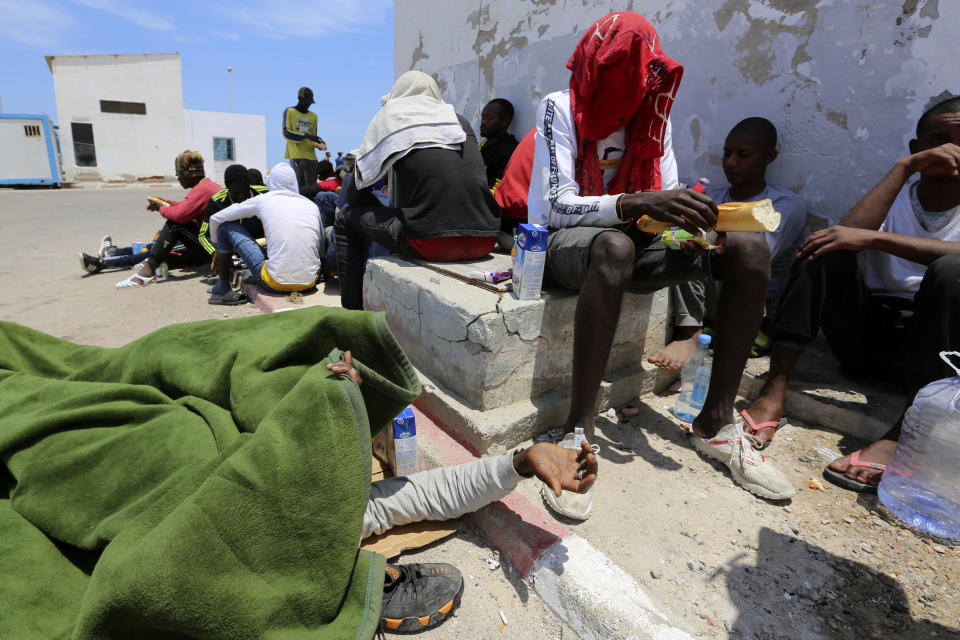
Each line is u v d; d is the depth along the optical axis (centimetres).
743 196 277
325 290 431
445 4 484
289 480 116
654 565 154
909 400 182
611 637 135
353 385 126
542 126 213
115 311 402
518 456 155
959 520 118
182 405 153
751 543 163
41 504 133
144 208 1174
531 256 203
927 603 142
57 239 728
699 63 300
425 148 268
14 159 1845
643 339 253
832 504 181
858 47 242
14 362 188
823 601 143
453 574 153
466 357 210
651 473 198
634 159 215
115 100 2091
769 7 267
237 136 2614
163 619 104
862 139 246
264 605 114
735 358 192
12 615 114
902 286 220
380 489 169
